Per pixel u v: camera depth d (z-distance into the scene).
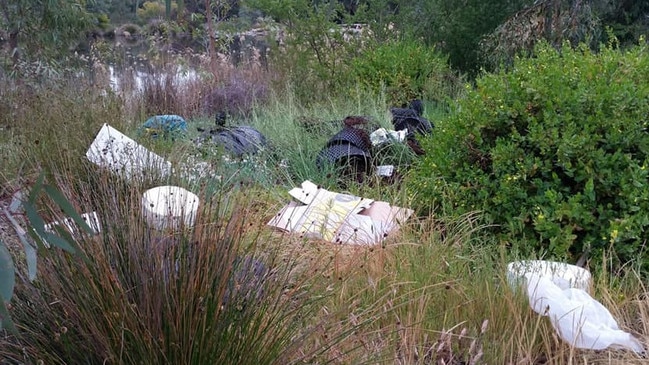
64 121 5.50
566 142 4.23
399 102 9.27
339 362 2.77
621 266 4.07
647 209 4.09
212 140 5.92
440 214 4.77
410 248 3.94
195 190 3.79
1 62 8.96
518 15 10.91
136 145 4.49
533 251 4.07
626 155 4.20
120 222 2.65
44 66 9.05
